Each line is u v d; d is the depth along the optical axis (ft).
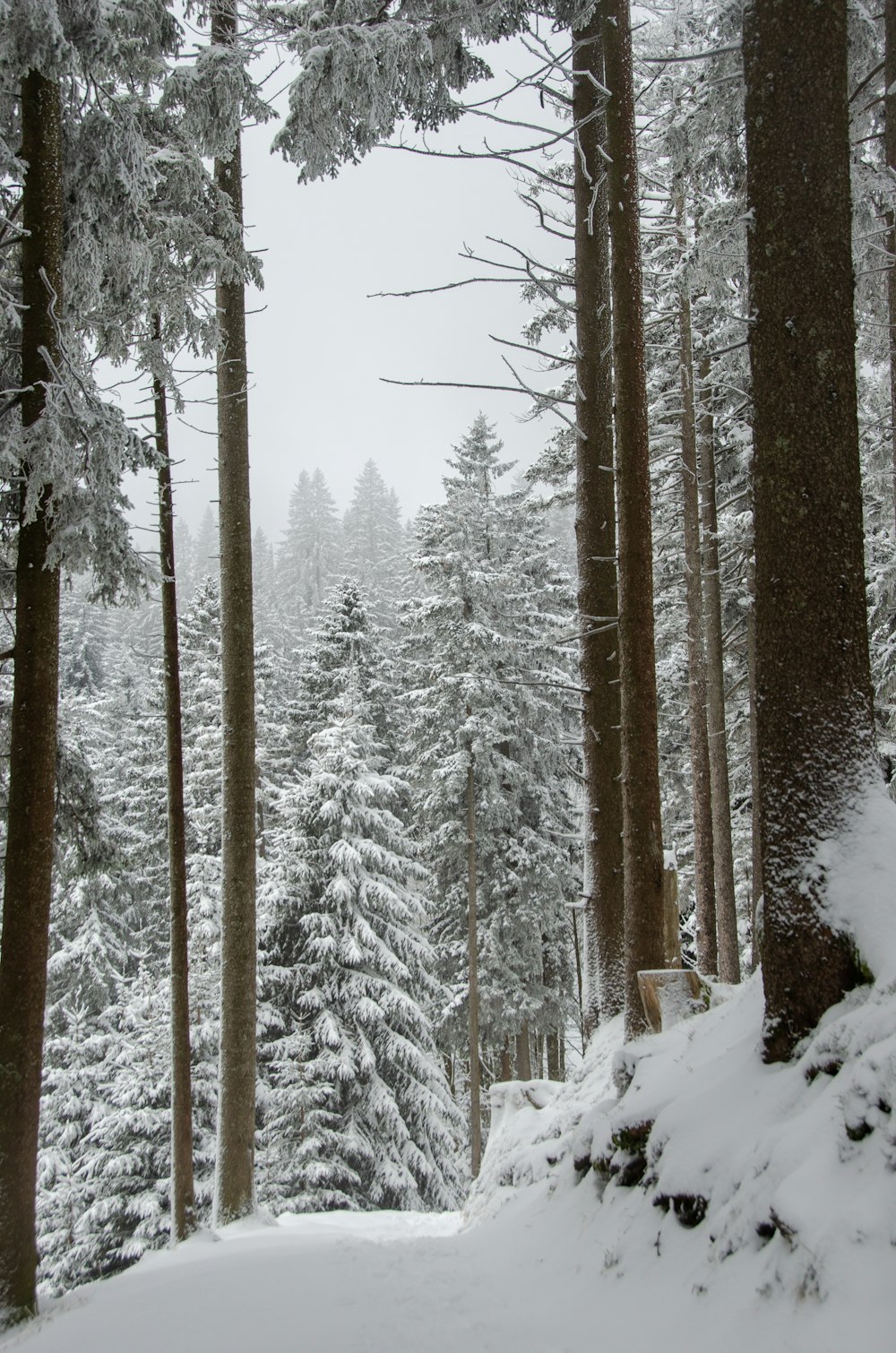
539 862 81.35
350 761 78.84
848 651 18.92
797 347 19.63
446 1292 19.53
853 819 18.12
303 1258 24.81
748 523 61.00
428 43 29.45
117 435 28.45
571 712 87.15
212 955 77.15
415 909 78.59
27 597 28.37
